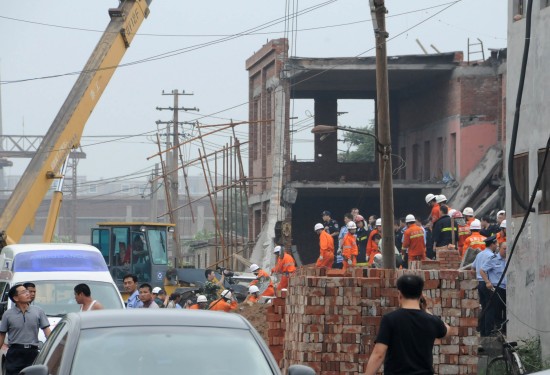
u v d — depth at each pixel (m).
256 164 99.62
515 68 35.94
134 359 13.77
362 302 26.83
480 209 75.38
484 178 77.38
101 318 14.71
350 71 83.06
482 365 28.61
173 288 63.44
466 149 80.31
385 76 34.94
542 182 33.47
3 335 25.98
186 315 14.94
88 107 53.03
